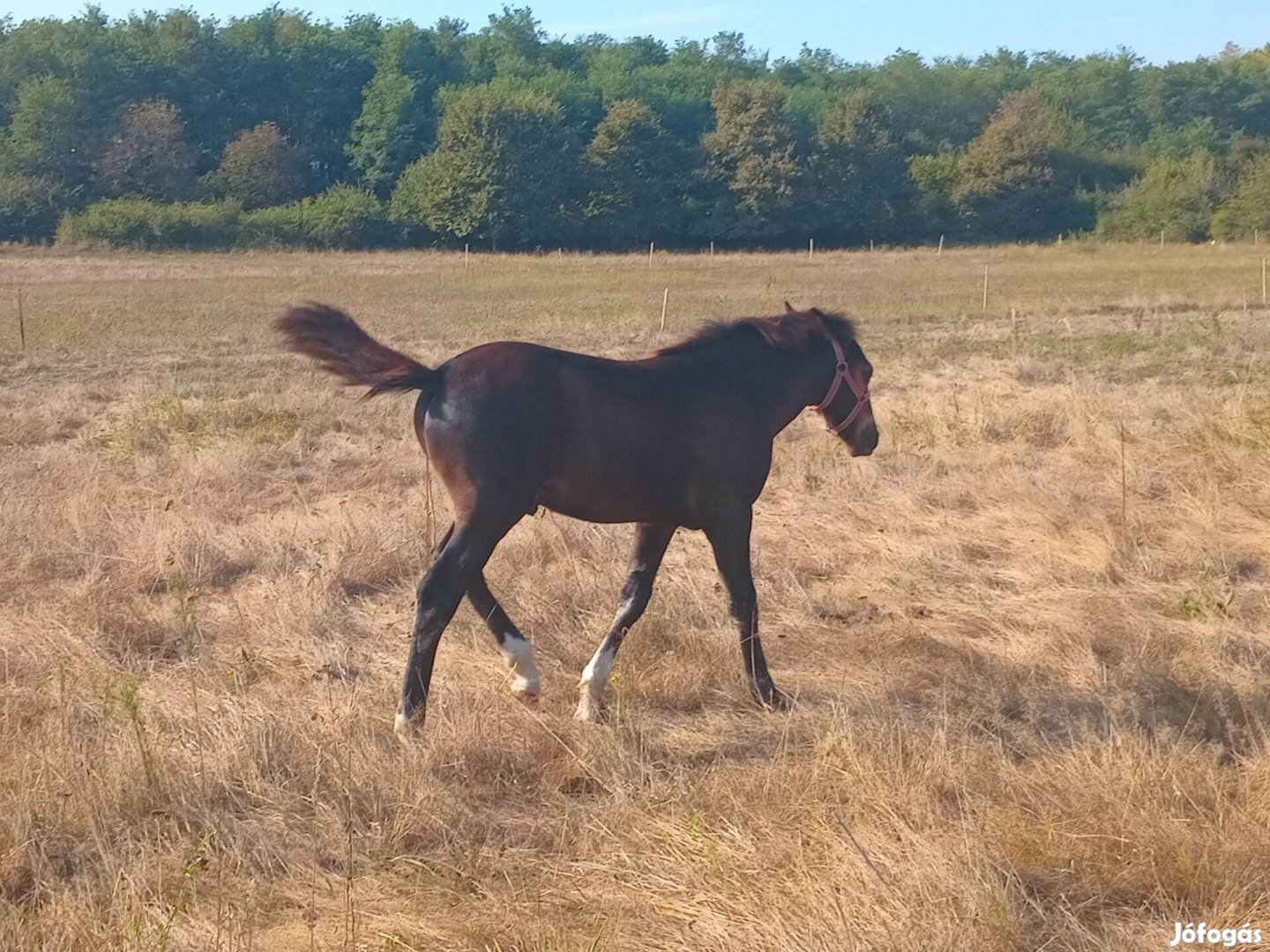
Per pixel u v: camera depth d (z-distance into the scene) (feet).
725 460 19.38
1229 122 330.54
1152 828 14.44
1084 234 228.84
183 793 15.79
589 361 18.89
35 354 67.00
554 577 25.43
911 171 250.37
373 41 318.65
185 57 277.85
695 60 373.40
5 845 14.65
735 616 19.84
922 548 27.96
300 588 24.95
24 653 21.59
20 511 29.48
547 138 222.48
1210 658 21.07
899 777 15.79
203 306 98.12
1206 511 30.04
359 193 223.51
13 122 245.65
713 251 218.38
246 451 37.55
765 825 14.92
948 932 12.40
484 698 19.20
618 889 13.99
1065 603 24.50
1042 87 328.49
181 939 12.88
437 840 15.37
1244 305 84.17
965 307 92.02
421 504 31.35
